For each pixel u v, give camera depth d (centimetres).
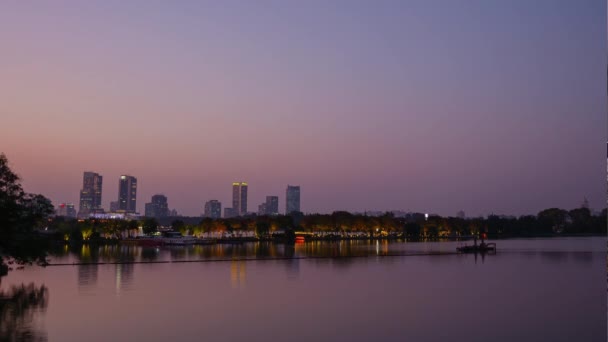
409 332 5694
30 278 10500
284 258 16850
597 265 14200
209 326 5947
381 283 10025
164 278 10669
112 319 6297
